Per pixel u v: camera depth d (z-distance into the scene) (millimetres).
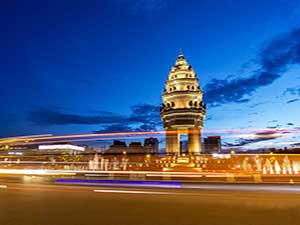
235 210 11109
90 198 14242
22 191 17094
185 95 75875
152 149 98688
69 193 16125
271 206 11938
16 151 65625
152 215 10266
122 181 23391
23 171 31484
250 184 21188
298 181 23812
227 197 14453
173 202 12969
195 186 19797
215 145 83750
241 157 56875
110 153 86875
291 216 10055
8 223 9117
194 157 65688
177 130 74250
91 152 89000
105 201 13281
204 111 77875
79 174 30719
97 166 59562
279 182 22859
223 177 27016
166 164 62750
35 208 11578
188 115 73625
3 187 19312
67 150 84562
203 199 13820
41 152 74875
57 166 52469
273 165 48531
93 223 9094
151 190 17500
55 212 10766
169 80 81188
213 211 10930
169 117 75750
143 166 60562
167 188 18656
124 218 9766
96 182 22812
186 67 81562
